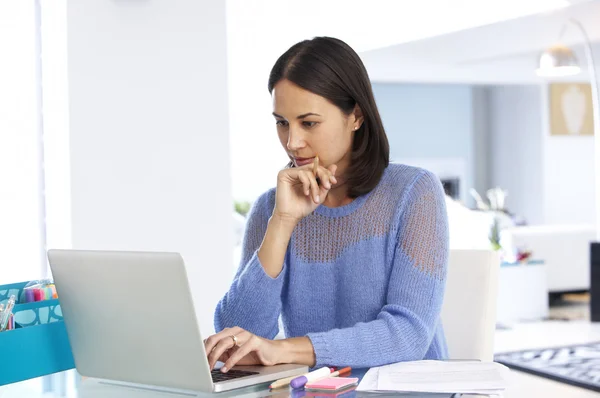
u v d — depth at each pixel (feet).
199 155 11.66
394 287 5.46
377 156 5.66
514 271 20.81
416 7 24.58
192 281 11.60
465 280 6.28
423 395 4.20
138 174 11.10
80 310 4.75
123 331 4.58
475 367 4.65
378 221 5.67
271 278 5.52
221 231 11.87
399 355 5.12
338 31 26.50
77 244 10.56
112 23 10.87
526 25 23.93
